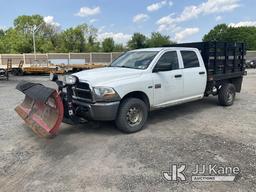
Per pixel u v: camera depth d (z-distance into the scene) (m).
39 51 64.81
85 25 67.75
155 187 3.25
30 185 3.32
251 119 6.41
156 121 6.23
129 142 4.79
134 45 64.19
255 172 3.62
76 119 5.10
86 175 3.56
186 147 4.54
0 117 6.68
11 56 31.88
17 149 4.50
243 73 8.50
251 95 10.25
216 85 7.63
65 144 4.72
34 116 5.31
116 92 4.89
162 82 5.72
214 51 7.14
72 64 24.33
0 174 3.62
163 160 4.01
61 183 3.36
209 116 6.73
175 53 6.16
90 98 4.90
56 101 4.56
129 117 5.22
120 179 3.45
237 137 5.05
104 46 65.19
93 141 4.86
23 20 71.88
